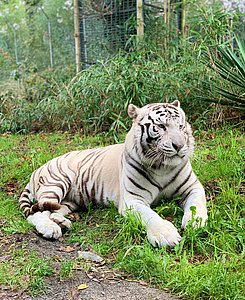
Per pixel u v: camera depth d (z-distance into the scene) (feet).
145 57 27.81
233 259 10.39
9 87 35.24
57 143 25.26
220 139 21.15
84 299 9.55
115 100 25.52
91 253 11.43
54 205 13.79
